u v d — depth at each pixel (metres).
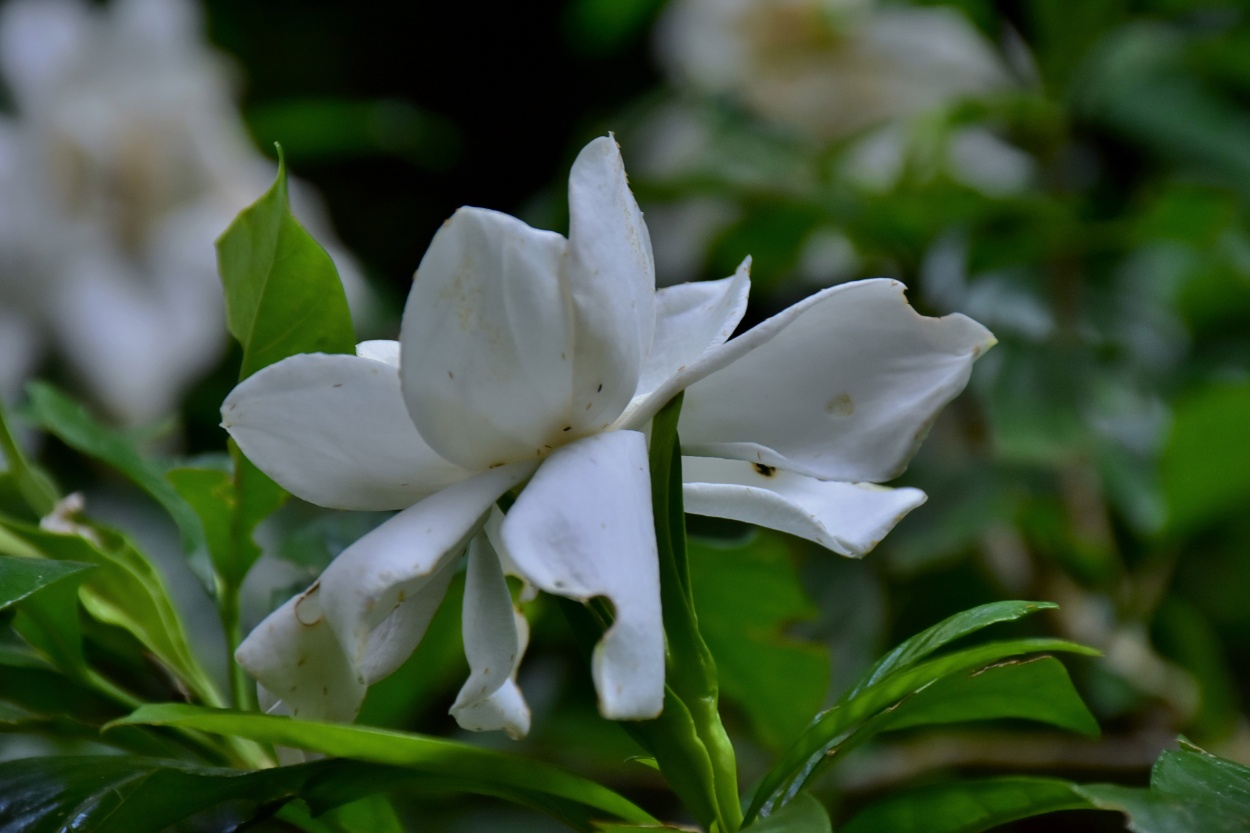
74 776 0.60
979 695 0.61
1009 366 0.94
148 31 0.95
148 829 0.59
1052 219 0.95
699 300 0.60
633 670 0.56
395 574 0.57
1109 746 0.88
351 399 0.58
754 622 0.69
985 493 0.90
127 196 0.96
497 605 0.58
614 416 0.59
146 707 0.58
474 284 0.57
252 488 0.64
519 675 0.91
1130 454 0.95
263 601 0.79
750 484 0.61
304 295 0.61
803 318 0.59
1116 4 0.96
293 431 0.58
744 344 0.58
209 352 0.99
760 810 0.60
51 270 0.94
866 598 0.88
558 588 0.56
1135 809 0.57
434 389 0.57
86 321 0.93
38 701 0.64
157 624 0.64
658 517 0.58
